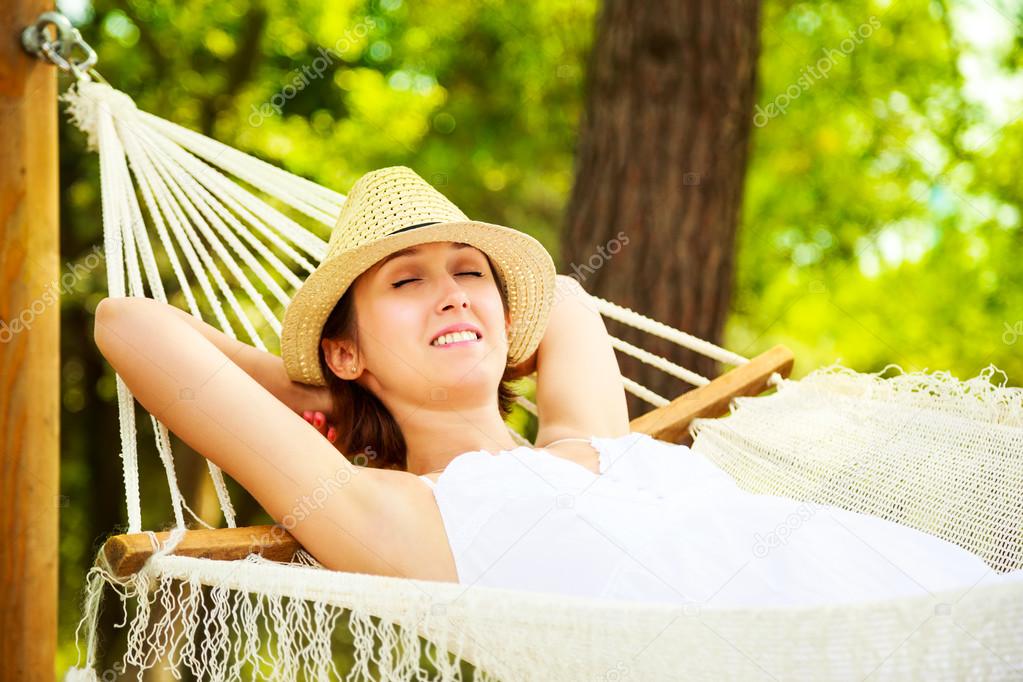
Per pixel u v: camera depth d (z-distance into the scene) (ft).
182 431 7.16
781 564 6.73
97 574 7.01
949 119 26.68
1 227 7.52
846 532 7.05
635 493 7.42
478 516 7.00
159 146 9.47
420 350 7.84
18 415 7.40
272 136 27.50
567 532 6.84
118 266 8.04
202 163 9.59
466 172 29.35
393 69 28.45
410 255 7.92
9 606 7.26
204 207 9.32
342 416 8.30
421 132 29.09
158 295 8.28
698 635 5.54
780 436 9.39
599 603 5.55
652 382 14.42
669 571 6.70
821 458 9.04
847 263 28.19
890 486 8.59
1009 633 5.45
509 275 8.55
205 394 7.11
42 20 7.72
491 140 29.19
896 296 28.37
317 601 6.08
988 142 26.48
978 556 7.89
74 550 27.76
